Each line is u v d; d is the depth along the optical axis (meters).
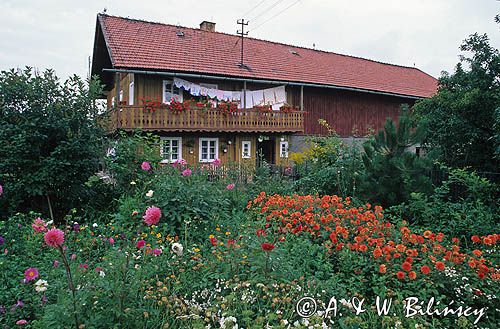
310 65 23.19
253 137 19.00
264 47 23.36
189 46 19.66
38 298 3.41
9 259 4.81
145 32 19.23
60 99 7.83
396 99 24.72
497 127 8.05
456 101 9.92
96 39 19.20
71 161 7.59
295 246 4.61
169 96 17.45
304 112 19.62
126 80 18.83
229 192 7.73
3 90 7.37
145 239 5.28
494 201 7.10
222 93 18.25
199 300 3.75
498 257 4.64
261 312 3.38
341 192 8.41
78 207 8.02
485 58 9.94
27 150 7.20
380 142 7.32
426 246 4.32
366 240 4.60
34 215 7.20
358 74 24.70
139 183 7.58
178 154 17.05
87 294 2.91
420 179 6.87
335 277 3.99
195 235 5.54
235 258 4.04
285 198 6.44
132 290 3.09
